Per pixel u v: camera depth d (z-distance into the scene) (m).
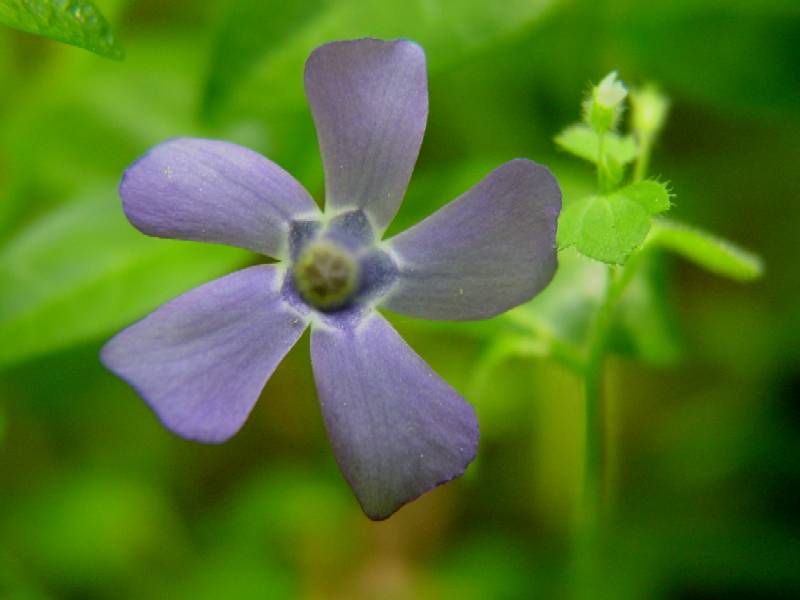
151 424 0.19
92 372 0.18
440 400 0.13
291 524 0.18
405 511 0.18
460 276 0.13
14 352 0.16
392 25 0.16
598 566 0.16
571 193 0.17
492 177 0.13
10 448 0.18
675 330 0.16
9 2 0.13
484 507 0.18
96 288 0.16
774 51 0.18
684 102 0.19
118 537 0.18
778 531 0.18
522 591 0.18
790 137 0.19
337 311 0.13
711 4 0.18
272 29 0.16
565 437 0.18
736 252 0.14
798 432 0.18
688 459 0.18
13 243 0.16
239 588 0.18
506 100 0.19
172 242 0.16
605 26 0.18
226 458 0.19
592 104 0.13
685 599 0.17
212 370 0.13
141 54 0.19
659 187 0.13
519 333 0.15
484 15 0.16
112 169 0.18
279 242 0.13
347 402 0.13
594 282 0.16
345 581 0.18
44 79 0.18
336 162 0.13
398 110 0.13
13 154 0.18
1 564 0.17
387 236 0.17
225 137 0.17
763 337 0.18
